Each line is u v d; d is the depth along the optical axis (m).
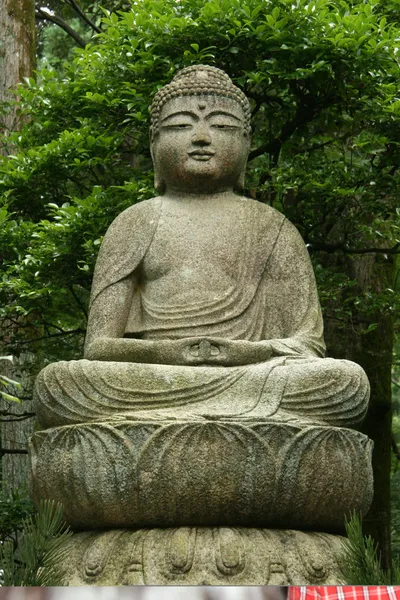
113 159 9.56
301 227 9.24
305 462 6.07
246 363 6.57
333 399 6.34
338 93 8.76
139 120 8.84
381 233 9.20
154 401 6.27
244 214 7.24
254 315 6.97
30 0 11.81
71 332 9.67
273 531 6.17
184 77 7.41
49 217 9.73
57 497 6.28
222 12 8.54
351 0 9.30
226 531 6.02
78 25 14.92
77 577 6.06
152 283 7.04
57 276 9.02
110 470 6.02
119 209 8.74
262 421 6.07
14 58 11.59
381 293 9.68
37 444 6.48
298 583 5.95
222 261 7.00
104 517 6.14
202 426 5.96
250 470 5.98
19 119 11.26
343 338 10.53
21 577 4.85
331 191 8.81
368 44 8.59
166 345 6.54
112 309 6.97
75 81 9.21
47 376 6.46
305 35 8.55
